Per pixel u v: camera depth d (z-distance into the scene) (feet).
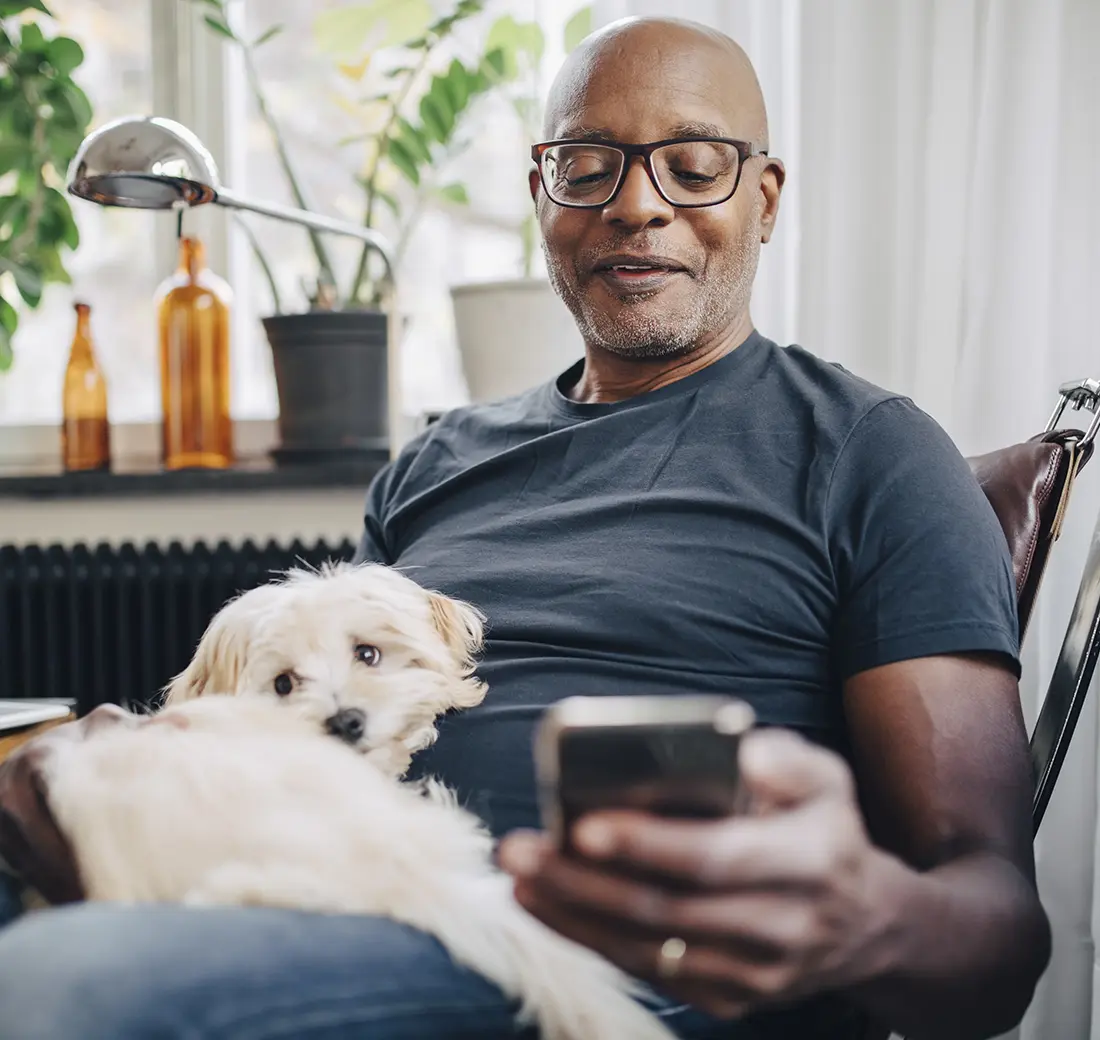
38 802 2.97
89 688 7.42
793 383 4.00
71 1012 2.13
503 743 3.49
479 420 4.65
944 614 3.27
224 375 7.50
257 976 2.30
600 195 4.30
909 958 2.34
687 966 2.01
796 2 5.97
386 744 3.41
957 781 3.04
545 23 7.02
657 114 4.22
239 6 7.98
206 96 8.02
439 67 7.95
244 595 3.76
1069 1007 5.44
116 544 7.65
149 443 8.08
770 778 2.07
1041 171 5.55
